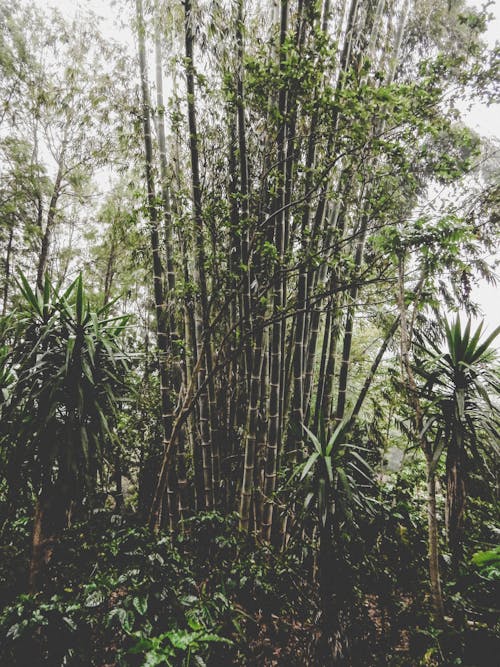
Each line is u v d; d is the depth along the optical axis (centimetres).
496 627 225
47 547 258
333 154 268
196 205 297
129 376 322
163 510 448
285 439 367
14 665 164
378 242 253
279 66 243
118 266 747
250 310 294
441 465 363
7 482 277
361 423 452
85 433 257
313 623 237
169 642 167
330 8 321
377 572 261
